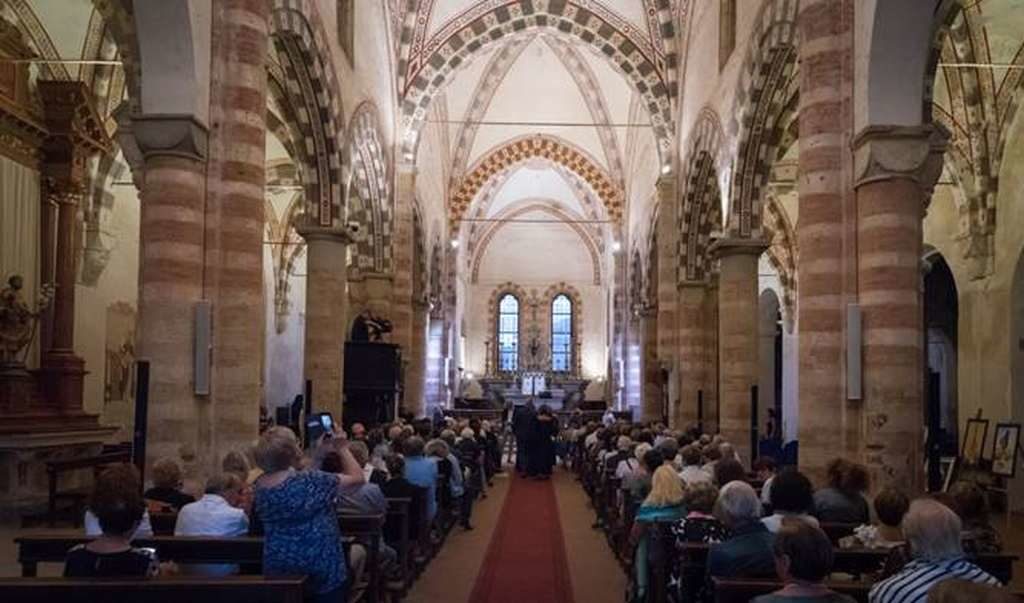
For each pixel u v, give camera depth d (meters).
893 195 10.70
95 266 19.59
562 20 25.55
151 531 7.30
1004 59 17.86
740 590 5.58
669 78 24.62
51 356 17.34
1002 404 18.39
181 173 11.16
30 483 16.00
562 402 43.28
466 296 45.53
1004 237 18.44
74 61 16.14
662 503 9.27
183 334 11.05
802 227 11.55
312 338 19.09
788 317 29.58
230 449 11.35
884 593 4.80
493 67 32.88
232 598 5.18
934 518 4.81
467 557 13.47
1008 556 6.49
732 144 18.52
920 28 10.47
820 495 8.65
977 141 18.56
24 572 7.14
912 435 10.55
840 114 11.37
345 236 19.22
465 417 34.56
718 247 18.75
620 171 36.31
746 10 17.45
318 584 5.92
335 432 8.12
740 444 18.64
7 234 16.44
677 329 23.77
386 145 24.30
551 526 16.58
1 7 16.77
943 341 27.19
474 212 39.28
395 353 20.14
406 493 11.23
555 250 46.66
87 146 18.03
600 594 11.10
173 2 10.84
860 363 10.82
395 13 24.80
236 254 11.54
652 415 29.05
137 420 10.23
